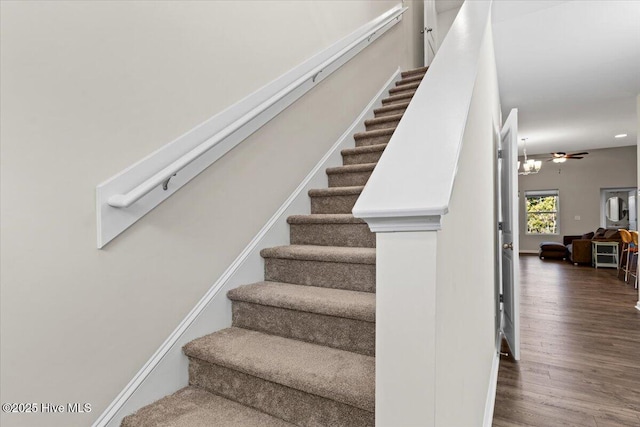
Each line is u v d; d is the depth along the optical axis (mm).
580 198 9297
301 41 2246
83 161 1118
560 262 8195
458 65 1197
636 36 2799
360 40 2764
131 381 1244
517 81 3773
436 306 609
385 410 650
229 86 1688
